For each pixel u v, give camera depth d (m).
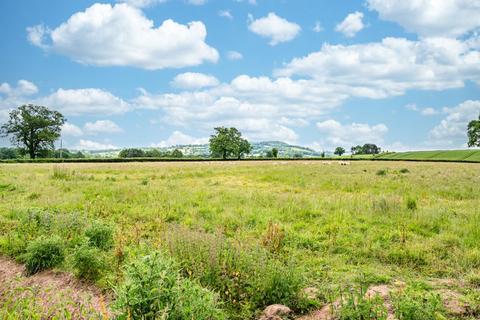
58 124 79.81
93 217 9.96
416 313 4.11
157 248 6.14
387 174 25.45
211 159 71.88
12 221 9.09
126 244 7.31
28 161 57.47
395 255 6.82
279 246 7.24
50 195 13.38
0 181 17.44
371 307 4.19
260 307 4.90
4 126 75.19
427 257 6.68
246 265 5.42
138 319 3.59
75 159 59.75
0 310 4.39
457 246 7.31
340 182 19.08
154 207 11.23
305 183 19.44
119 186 15.62
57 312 4.52
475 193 14.68
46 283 5.75
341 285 5.49
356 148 136.88
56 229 7.85
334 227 8.81
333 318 4.50
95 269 5.89
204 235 6.30
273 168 34.19
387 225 9.06
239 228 8.79
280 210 10.91
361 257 6.89
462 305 4.77
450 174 25.91
